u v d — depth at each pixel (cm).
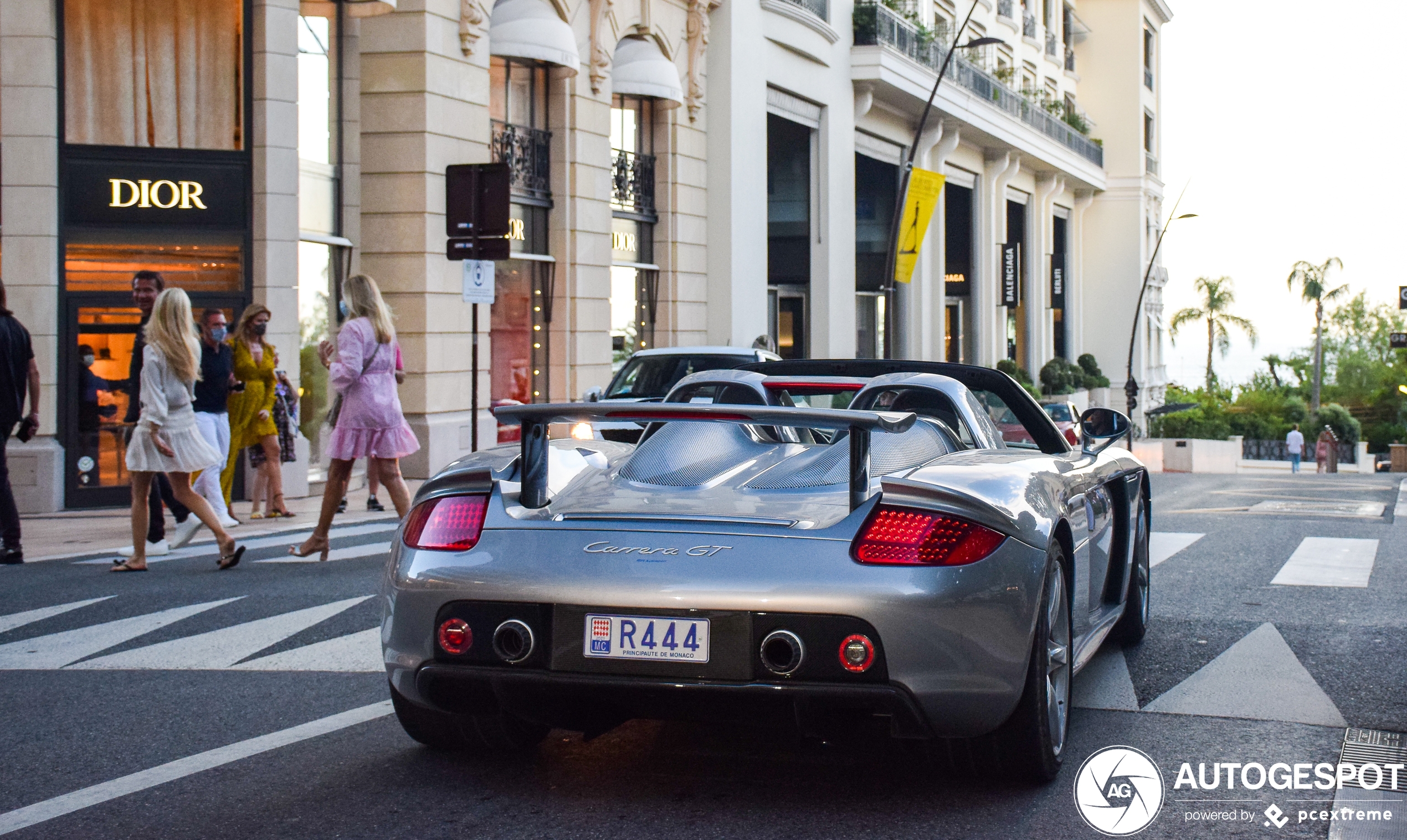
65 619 669
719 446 420
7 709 488
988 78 3481
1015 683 347
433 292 1530
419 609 359
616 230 2044
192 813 365
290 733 449
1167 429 5622
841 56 2706
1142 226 5306
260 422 1123
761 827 348
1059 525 396
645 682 336
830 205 2673
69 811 368
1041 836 341
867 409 449
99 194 1270
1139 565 592
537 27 1673
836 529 343
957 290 3775
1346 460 6612
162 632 632
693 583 335
